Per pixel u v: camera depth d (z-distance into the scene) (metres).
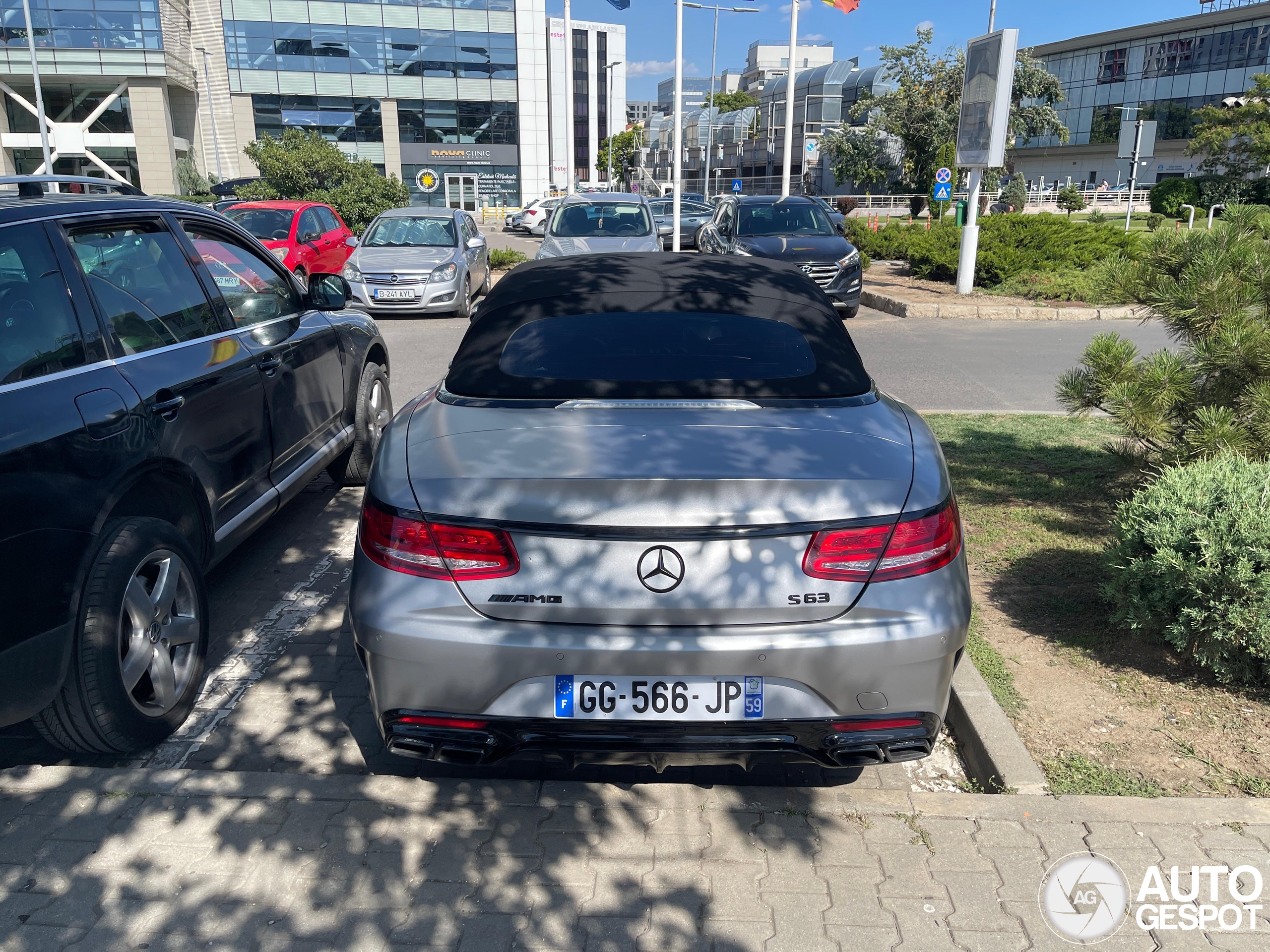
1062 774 3.02
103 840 2.65
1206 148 46.47
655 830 2.73
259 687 3.73
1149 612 3.62
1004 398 8.88
